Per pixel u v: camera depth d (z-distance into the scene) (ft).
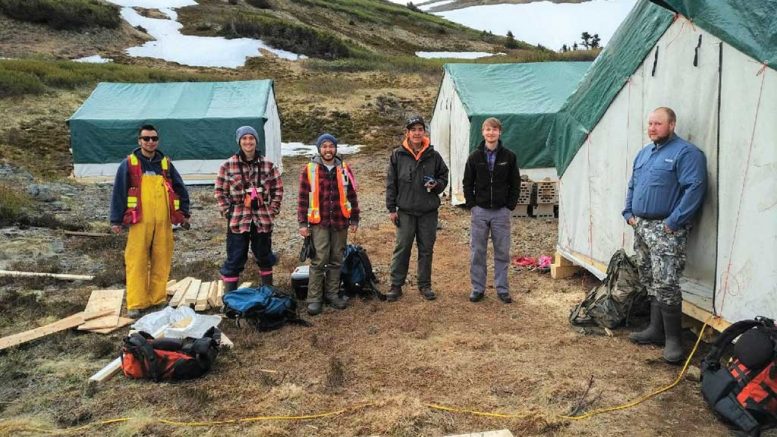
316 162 18.13
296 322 17.39
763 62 12.34
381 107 86.63
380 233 31.04
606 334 16.30
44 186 41.86
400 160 18.93
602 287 17.04
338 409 12.44
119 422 11.98
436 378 13.80
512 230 31.78
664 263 13.97
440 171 19.03
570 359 14.73
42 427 11.82
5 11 113.70
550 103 39.09
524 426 11.70
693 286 15.01
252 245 19.01
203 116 48.67
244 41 126.31
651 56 16.38
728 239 13.52
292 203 41.01
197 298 18.86
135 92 53.36
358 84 98.02
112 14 128.36
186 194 18.99
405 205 18.85
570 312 18.15
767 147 12.32
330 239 18.54
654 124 14.05
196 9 154.51
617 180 18.28
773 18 12.30
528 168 38.37
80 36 116.78
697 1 13.97
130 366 13.85
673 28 15.37
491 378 13.76
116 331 17.03
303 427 11.78
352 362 14.78
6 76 72.74
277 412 12.35
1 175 44.86
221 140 48.85
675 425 11.64
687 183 13.55
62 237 29.12
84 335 16.71
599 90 19.27
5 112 65.77
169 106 50.67
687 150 13.70
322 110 83.61
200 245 29.27
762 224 12.52
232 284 18.62
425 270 19.66
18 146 57.67
